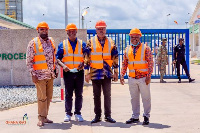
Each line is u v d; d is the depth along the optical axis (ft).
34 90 38.40
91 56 20.68
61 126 20.13
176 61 45.70
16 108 26.86
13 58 43.06
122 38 48.67
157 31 49.01
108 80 20.88
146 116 20.40
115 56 20.84
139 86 20.27
